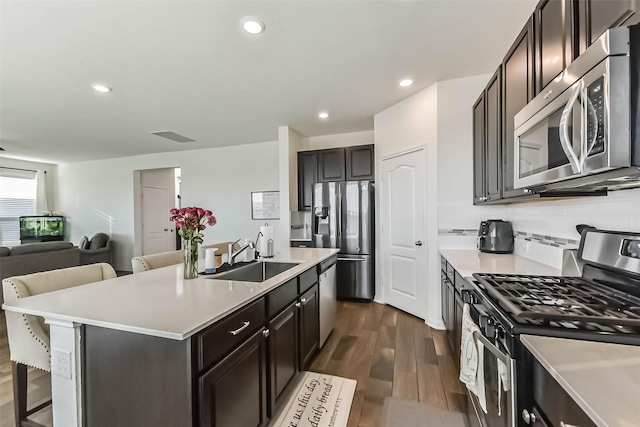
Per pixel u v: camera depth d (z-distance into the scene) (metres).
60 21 1.83
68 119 3.68
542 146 1.28
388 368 2.23
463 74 2.74
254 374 1.43
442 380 2.07
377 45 2.21
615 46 0.84
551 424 0.78
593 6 1.09
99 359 1.18
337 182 4.00
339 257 3.97
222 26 1.94
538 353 0.79
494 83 2.22
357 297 3.90
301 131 4.55
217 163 5.45
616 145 0.84
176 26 1.92
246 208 5.29
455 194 2.91
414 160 3.24
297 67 2.53
